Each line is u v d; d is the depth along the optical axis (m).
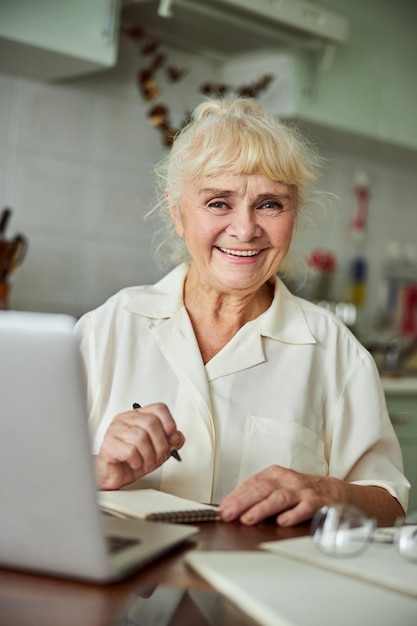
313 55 3.10
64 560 0.79
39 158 2.84
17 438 0.75
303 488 1.14
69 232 2.93
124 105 3.04
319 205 1.64
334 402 1.55
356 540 0.95
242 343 1.52
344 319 3.66
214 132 1.44
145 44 3.03
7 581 0.79
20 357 0.72
